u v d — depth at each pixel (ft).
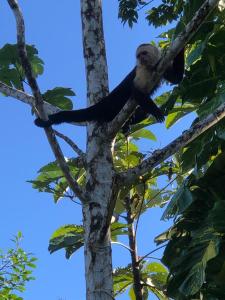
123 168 26.81
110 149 19.53
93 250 17.85
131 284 26.78
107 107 21.70
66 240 24.54
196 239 21.75
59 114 22.40
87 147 19.75
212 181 22.85
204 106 20.74
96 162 19.21
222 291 21.54
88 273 17.79
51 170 24.76
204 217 23.25
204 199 23.27
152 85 20.27
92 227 18.26
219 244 21.03
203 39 23.15
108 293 17.47
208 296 21.57
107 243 17.92
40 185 22.71
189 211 23.44
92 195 18.75
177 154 26.22
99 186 18.85
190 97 23.72
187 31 17.21
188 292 20.49
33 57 25.49
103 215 18.45
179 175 26.25
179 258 21.84
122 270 26.30
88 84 21.67
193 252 21.65
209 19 23.12
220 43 22.98
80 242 25.48
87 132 20.40
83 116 21.90
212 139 23.20
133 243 24.61
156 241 25.54
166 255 23.47
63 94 23.93
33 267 26.76
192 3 21.91
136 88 20.52
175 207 22.41
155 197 27.32
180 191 22.71
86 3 21.56
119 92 23.73
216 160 22.52
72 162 22.74
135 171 17.60
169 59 18.65
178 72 23.35
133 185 24.62
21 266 26.50
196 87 23.57
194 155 23.90
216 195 23.00
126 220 25.49
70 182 18.33
